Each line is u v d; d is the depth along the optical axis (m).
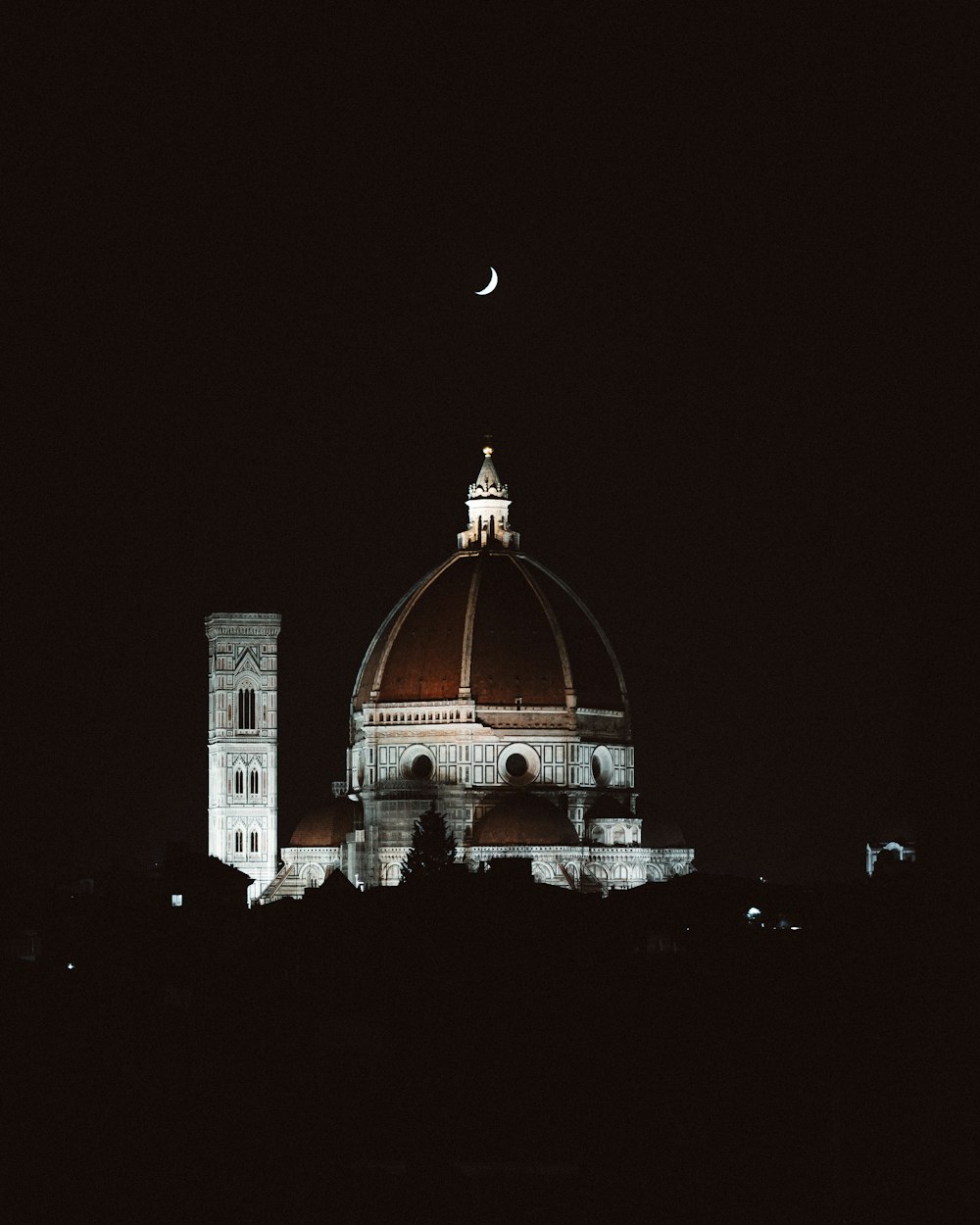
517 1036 163.88
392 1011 172.88
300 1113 133.75
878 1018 75.00
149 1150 119.81
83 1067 142.75
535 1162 121.56
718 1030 159.62
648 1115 132.25
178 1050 153.00
